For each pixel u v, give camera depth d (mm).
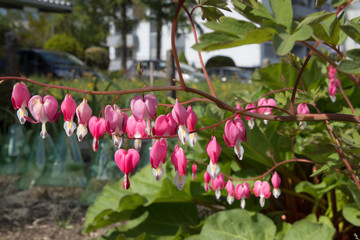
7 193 1184
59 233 914
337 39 305
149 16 7645
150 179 788
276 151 695
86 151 1671
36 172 1261
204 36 267
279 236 624
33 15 8789
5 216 1002
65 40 7305
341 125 624
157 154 305
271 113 439
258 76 823
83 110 294
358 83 367
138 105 295
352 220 584
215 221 608
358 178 442
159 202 756
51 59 3221
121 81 3092
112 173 1106
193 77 3131
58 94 1424
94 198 1073
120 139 297
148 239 701
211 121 663
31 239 875
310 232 560
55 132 1242
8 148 1468
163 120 308
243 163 745
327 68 669
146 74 4164
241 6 285
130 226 728
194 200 733
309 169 793
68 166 1188
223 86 2670
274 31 256
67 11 2941
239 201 684
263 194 438
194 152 752
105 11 7770
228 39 266
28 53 3332
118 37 10422
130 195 695
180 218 743
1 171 1411
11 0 2654
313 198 766
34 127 1429
